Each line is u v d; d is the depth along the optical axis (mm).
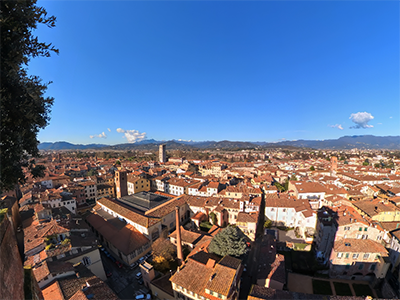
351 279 51875
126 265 56938
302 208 77000
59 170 156000
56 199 81688
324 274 54031
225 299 34438
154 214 73625
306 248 64875
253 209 82375
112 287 49281
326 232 57969
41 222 58812
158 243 58812
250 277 53750
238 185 116062
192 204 88062
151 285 46562
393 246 49156
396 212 62156
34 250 44938
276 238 70375
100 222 71312
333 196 93188
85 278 39906
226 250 49625
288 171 167250
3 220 16344
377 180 123125
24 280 19484
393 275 46781
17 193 95000
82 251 47531
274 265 50750
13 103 11922
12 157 12250
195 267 41688
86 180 124000
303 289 49500
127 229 65250
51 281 38188
